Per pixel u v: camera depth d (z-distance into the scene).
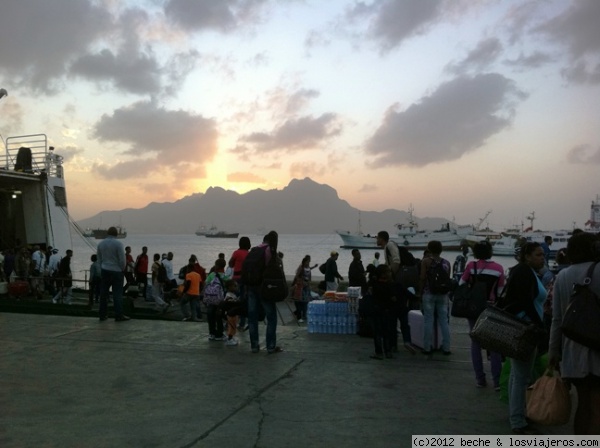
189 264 13.48
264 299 7.44
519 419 4.50
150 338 8.52
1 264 18.00
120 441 4.19
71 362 6.89
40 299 17.00
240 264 9.99
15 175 20.05
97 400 5.29
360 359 7.20
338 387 5.83
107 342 8.17
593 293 3.47
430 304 7.50
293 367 6.73
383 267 7.20
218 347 7.93
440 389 5.79
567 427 4.64
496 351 4.50
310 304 9.23
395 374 6.42
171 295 16.05
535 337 4.43
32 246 20.69
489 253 6.12
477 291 5.89
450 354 7.51
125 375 6.27
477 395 5.58
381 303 7.19
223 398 5.39
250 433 4.40
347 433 4.44
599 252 3.65
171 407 5.09
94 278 14.77
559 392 3.82
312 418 4.80
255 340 7.61
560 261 6.89
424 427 4.61
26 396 5.41
